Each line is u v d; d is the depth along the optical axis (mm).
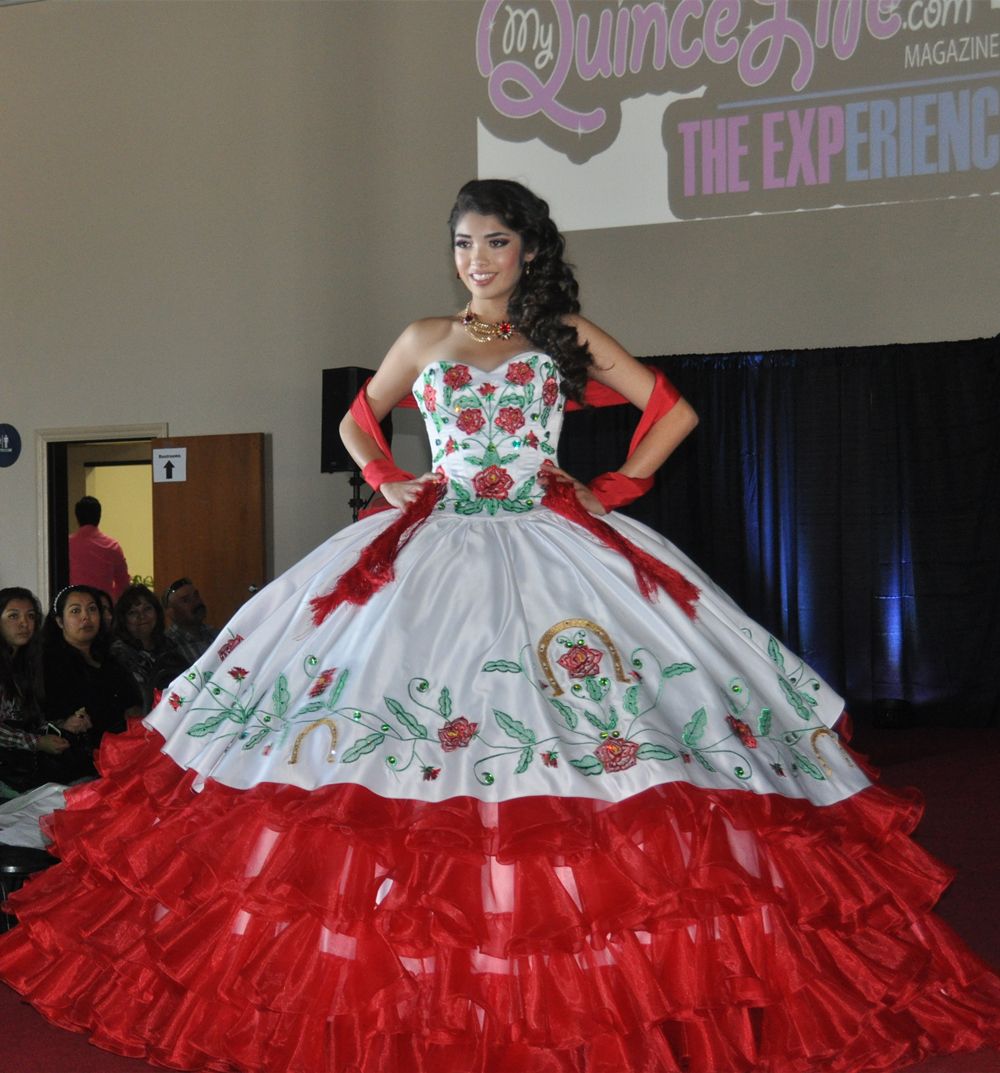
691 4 7695
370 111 8383
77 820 2264
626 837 1877
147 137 8836
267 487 8594
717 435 7789
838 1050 1937
